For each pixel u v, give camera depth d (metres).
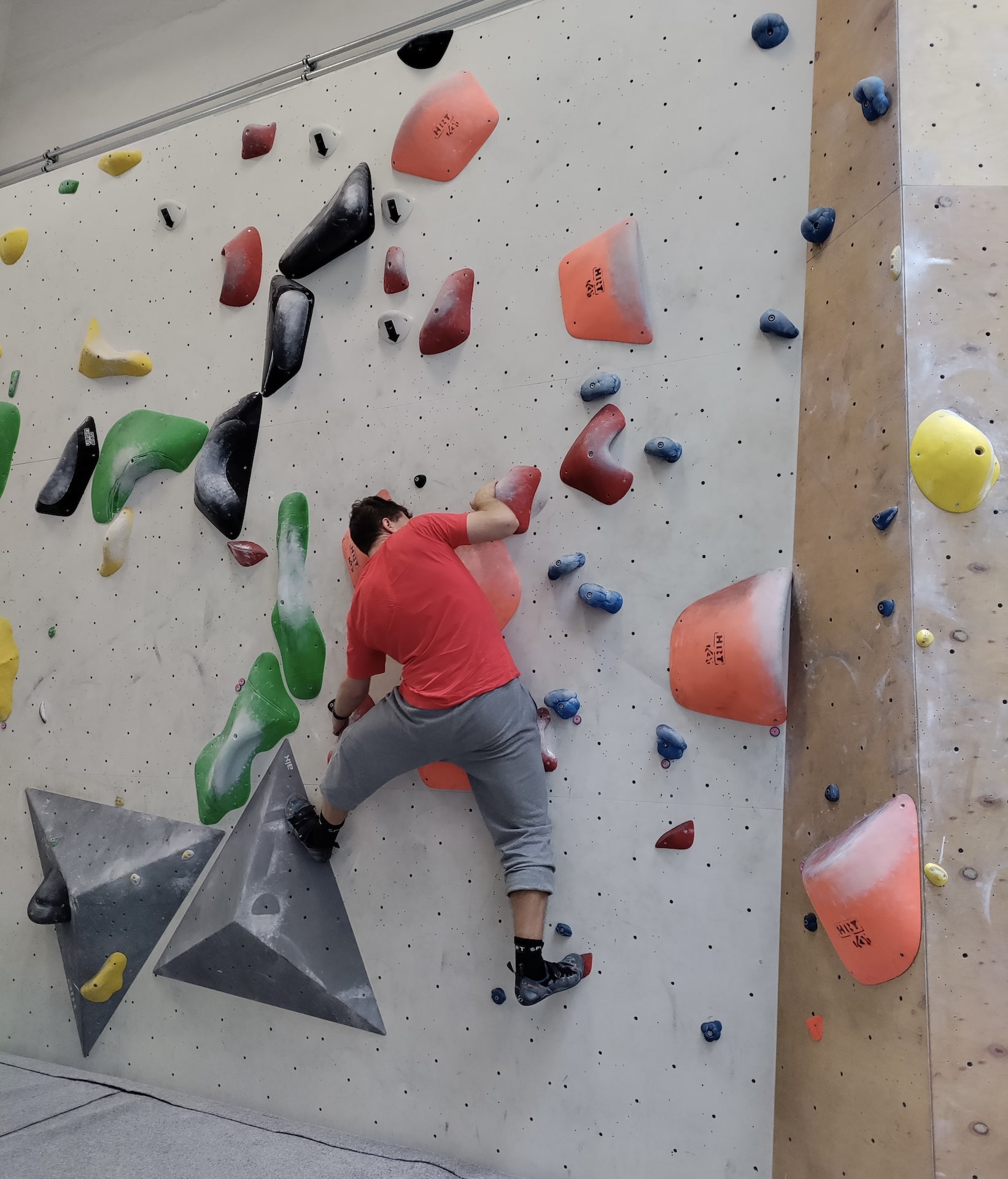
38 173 3.40
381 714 2.05
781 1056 1.83
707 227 2.10
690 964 1.94
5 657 2.88
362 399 2.45
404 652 1.99
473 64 2.41
